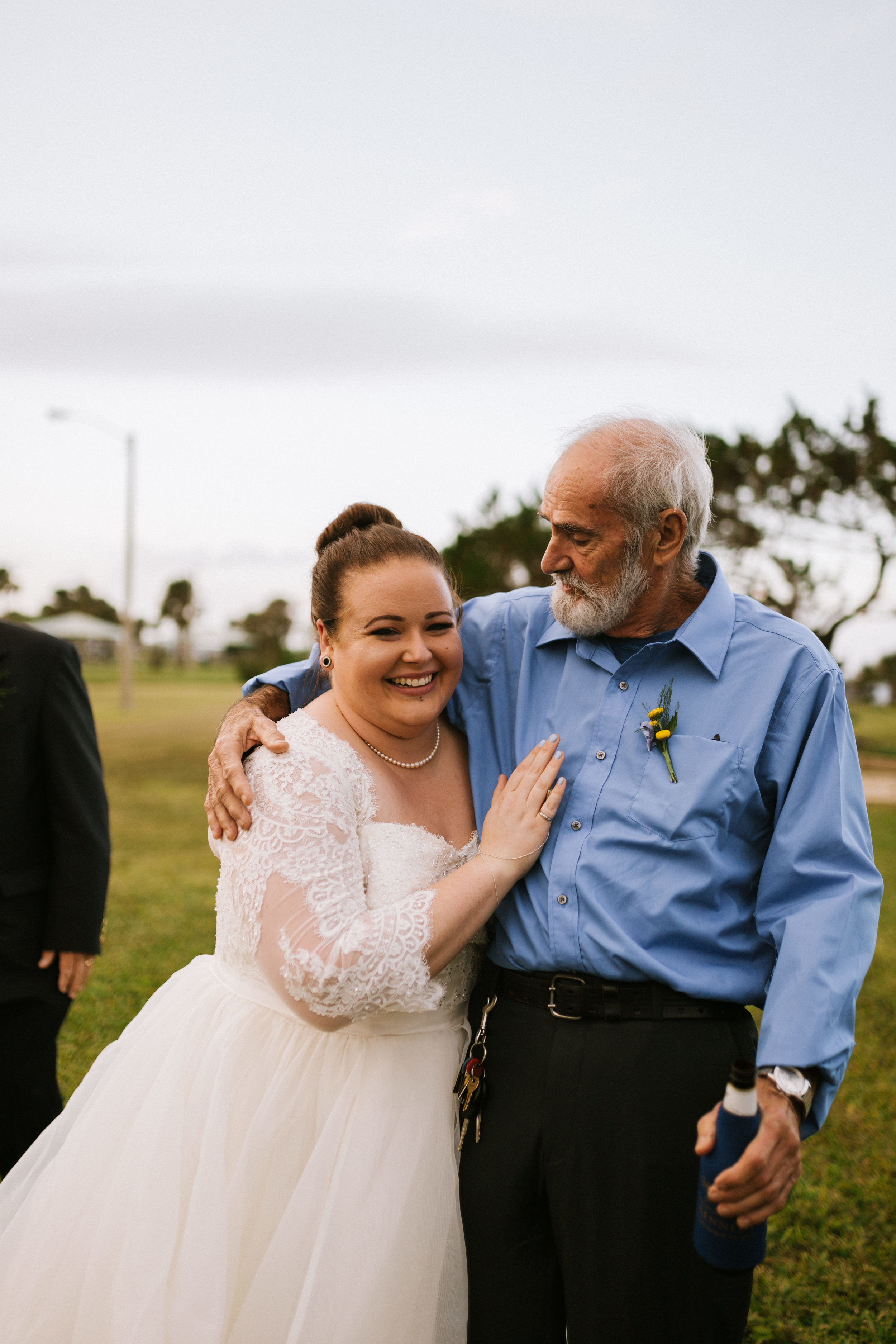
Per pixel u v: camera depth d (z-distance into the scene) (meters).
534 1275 1.90
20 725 2.83
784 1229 3.14
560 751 2.04
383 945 1.72
